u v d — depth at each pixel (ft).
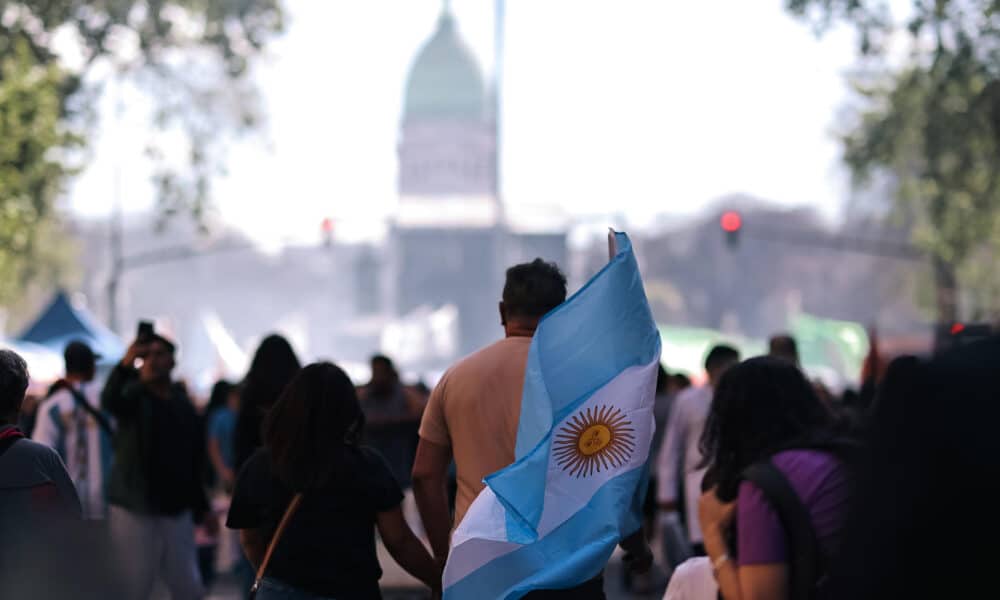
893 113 334.44
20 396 52.60
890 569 20.47
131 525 47.50
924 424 20.51
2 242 283.38
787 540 34.96
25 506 42.57
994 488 19.95
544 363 42.80
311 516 47.24
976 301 409.69
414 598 121.60
